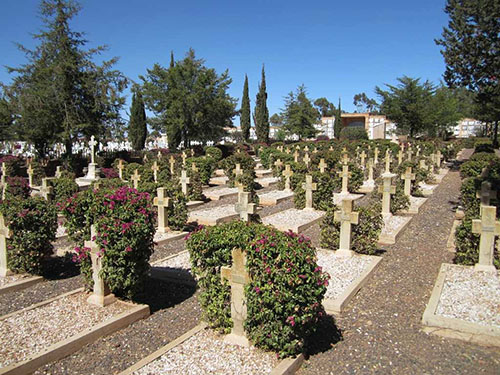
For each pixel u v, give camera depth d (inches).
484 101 764.0
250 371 164.4
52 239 298.4
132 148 1800.0
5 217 281.0
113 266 226.2
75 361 185.8
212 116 1518.2
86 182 892.0
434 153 959.6
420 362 179.3
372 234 324.8
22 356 179.5
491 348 189.8
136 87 1524.4
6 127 1143.6
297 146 1344.7
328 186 516.1
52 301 238.4
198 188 612.7
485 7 540.1
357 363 178.4
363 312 231.1
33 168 886.4
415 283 274.5
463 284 251.0
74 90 1088.2
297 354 176.9
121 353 193.0
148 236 235.9
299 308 169.6
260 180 828.0
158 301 255.1
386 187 463.8
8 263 286.7
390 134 2213.3
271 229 189.0
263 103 2064.5
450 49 727.1
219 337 191.9
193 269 201.2
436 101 1667.1
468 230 288.7
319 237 399.5
